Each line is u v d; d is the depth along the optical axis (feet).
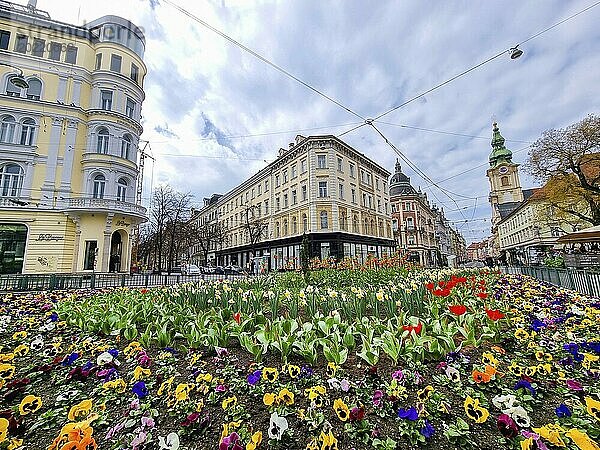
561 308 16.87
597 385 8.78
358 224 106.42
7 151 64.85
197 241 143.43
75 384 9.51
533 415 7.52
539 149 77.77
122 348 12.59
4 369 9.28
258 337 11.31
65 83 72.43
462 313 12.05
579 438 5.62
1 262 61.67
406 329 10.68
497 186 204.33
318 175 97.66
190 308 16.22
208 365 10.80
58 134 69.97
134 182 78.79
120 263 74.23
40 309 20.30
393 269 39.58
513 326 13.51
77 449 5.74
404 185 180.55
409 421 7.21
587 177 73.87
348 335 11.25
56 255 65.87
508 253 183.42
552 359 10.39
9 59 67.97
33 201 65.62
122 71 79.05
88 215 69.67
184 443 6.88
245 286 24.66
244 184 139.03
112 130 74.59
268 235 116.57
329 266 43.55
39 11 73.20
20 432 7.14
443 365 9.75
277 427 6.72
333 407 7.91
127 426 7.17
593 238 45.42
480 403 7.87
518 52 24.61
